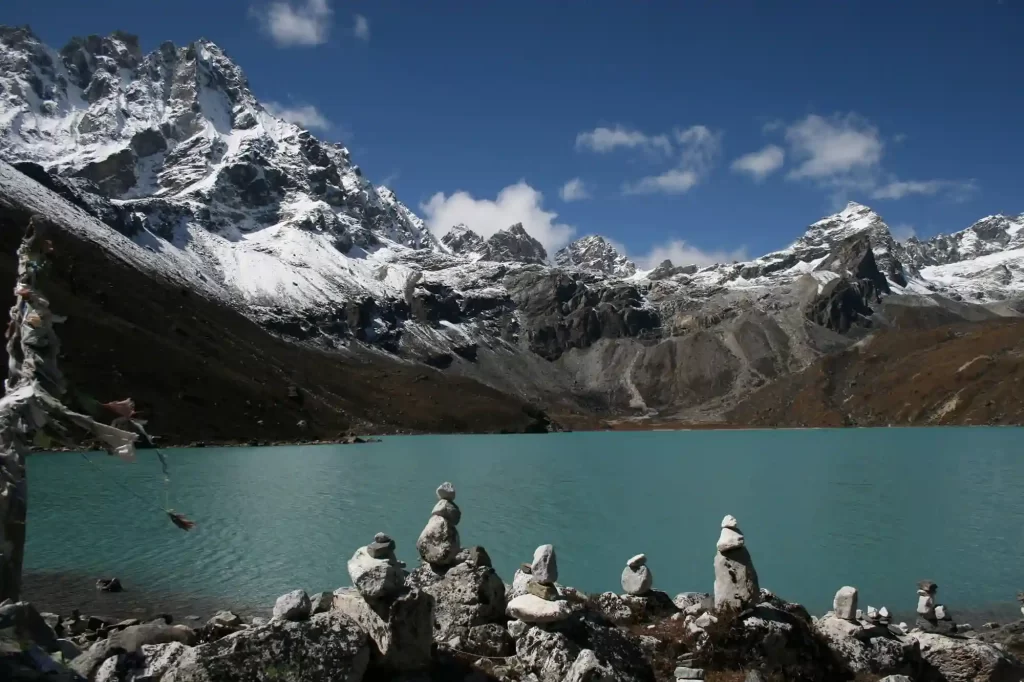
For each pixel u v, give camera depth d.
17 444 13.98
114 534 51.94
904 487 91.69
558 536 56.69
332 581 40.22
